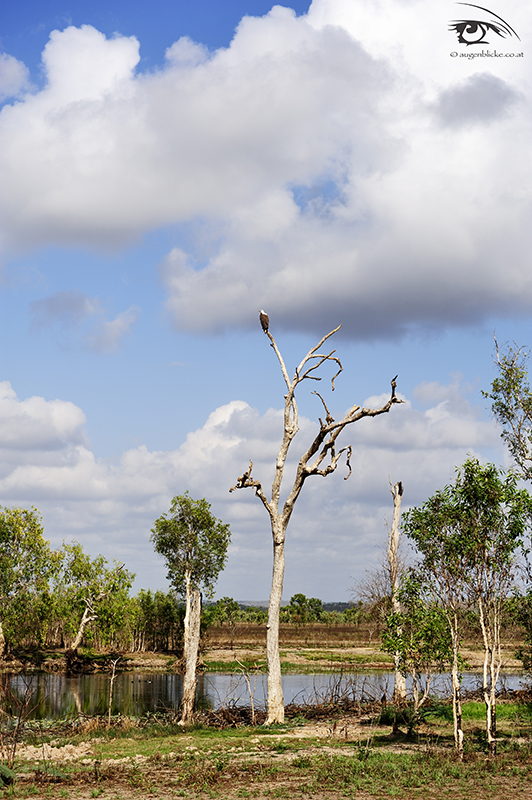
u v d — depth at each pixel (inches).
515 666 1699.1
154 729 892.6
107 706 1272.1
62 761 666.2
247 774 585.3
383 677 1722.4
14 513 2218.3
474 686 1398.9
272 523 1049.5
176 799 501.0
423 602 676.7
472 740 737.6
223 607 2888.8
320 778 555.5
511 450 831.1
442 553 655.8
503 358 844.6
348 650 2593.5
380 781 542.6
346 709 1067.3
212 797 503.2
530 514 666.2
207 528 2231.8
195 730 903.1
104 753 708.0
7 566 2174.0
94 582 2252.7
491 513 652.1
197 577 2215.8
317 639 3026.6
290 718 1002.1
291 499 1048.2
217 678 1845.5
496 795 498.9
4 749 690.8
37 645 2493.8
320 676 1840.6
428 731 823.1
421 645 666.8
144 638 2645.2
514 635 737.6
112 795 515.2
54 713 1149.7
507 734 781.3
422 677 1058.7
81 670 2114.9
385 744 737.6
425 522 669.3
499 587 658.8
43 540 2236.7
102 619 2239.2
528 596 687.1
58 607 2249.0
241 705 1208.2
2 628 2177.7
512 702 1044.5
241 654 2449.6
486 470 655.1
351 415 1045.2
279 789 520.7
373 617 1141.1
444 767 587.8
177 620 2573.8
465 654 2268.7
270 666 978.7
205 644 2362.2
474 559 650.2
